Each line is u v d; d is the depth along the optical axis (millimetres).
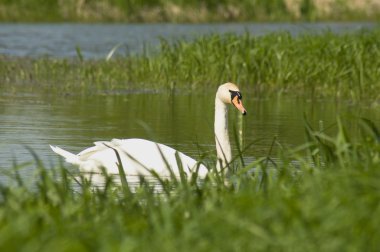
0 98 21500
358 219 7559
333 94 24125
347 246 7102
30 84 24594
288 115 19656
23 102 20875
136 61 28344
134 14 51469
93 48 35312
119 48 35406
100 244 7148
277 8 55656
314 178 9000
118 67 27688
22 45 35656
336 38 27828
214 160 11680
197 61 26000
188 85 25688
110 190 10117
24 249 6895
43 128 16969
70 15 50219
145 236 7449
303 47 26484
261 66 25609
